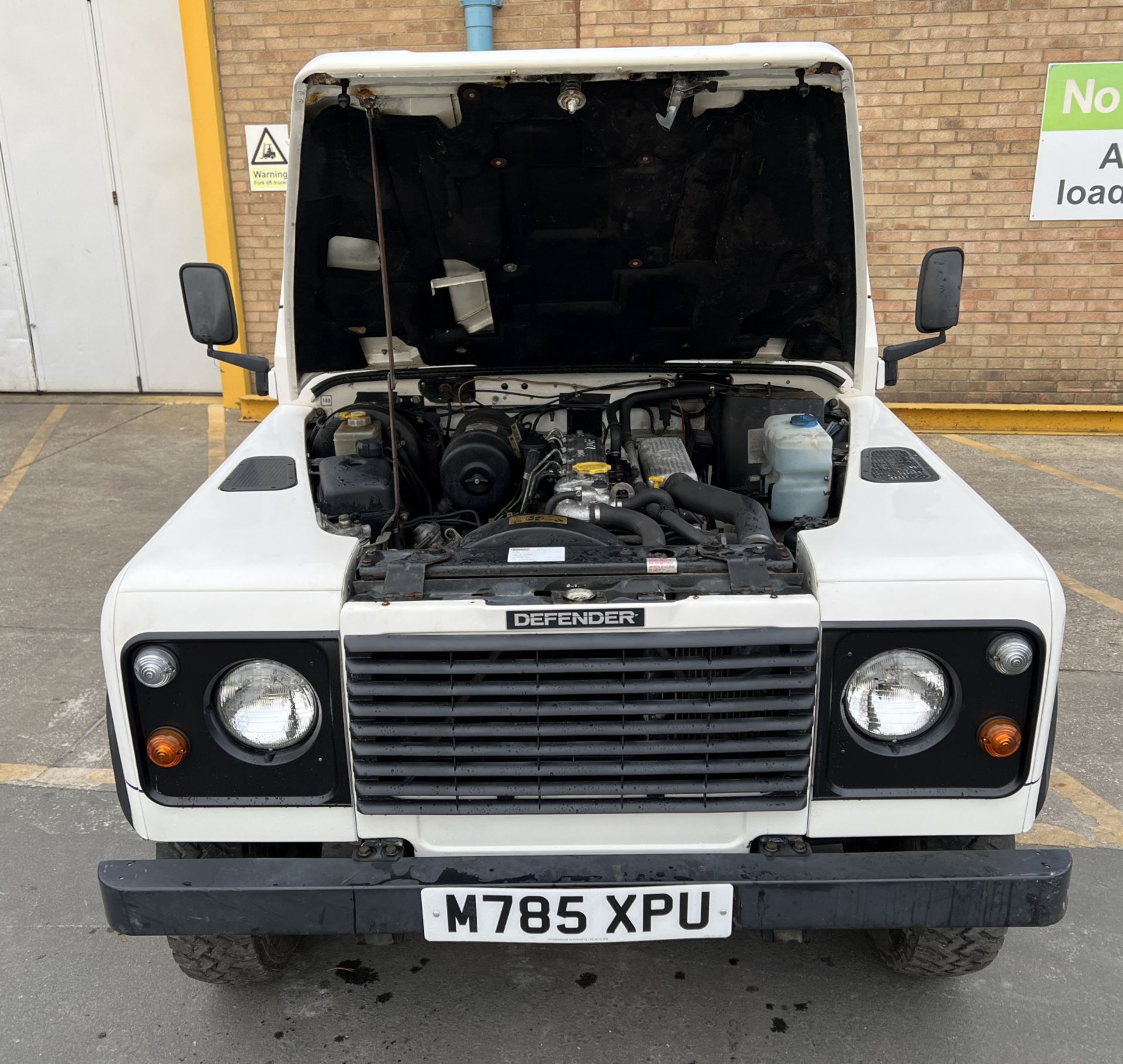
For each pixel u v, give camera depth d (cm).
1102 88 747
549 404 358
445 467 297
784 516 278
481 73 243
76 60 883
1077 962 278
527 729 208
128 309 952
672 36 761
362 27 782
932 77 757
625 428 342
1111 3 729
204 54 788
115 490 702
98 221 927
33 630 489
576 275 323
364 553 229
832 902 203
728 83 252
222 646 206
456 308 336
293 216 278
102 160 909
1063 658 448
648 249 312
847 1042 253
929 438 815
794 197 288
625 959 285
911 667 207
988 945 245
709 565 218
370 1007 269
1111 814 341
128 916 206
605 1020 262
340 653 206
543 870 207
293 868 209
